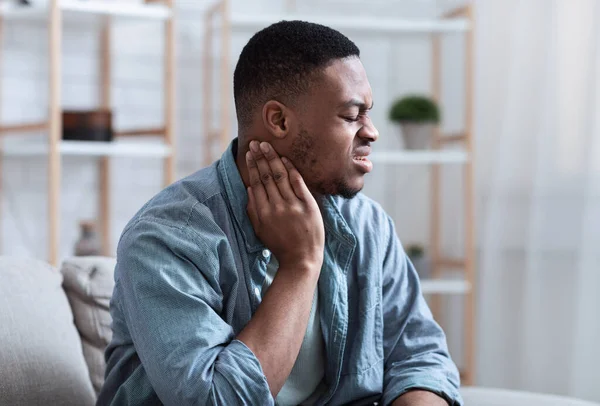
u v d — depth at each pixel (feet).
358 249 5.55
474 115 12.64
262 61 5.02
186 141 12.96
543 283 11.67
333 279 5.34
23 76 11.94
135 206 12.76
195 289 4.75
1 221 11.94
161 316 4.65
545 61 11.71
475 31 12.94
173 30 11.22
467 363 12.50
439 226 13.84
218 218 5.06
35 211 12.12
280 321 4.73
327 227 5.41
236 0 13.26
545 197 11.64
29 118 12.00
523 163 12.07
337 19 12.26
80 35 12.34
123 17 11.17
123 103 12.67
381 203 14.42
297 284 4.85
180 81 12.89
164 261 4.75
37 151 10.94
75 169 12.35
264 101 5.02
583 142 11.23
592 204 11.08
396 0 14.12
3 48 11.79
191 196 5.04
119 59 12.63
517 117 12.12
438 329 5.79
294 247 4.92
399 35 13.42
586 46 11.18
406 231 14.29
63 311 6.01
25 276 5.92
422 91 14.03
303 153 4.98
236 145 5.39
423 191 14.15
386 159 12.37
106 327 6.25
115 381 5.18
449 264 13.39
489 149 12.80
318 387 5.44
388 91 14.30
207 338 4.61
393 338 5.72
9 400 5.35
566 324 11.46
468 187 12.48
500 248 12.28
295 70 4.91
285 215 4.92
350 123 4.98
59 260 11.37
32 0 11.09
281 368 4.68
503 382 12.28
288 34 4.99
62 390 5.58
